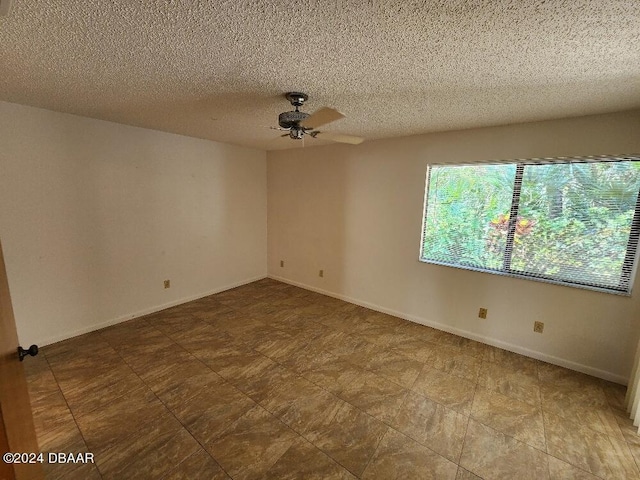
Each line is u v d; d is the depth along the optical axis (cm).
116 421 179
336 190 382
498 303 277
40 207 252
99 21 113
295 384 220
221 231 409
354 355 262
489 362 254
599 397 211
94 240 288
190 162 359
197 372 231
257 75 164
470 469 154
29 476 97
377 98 197
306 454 161
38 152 246
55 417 181
